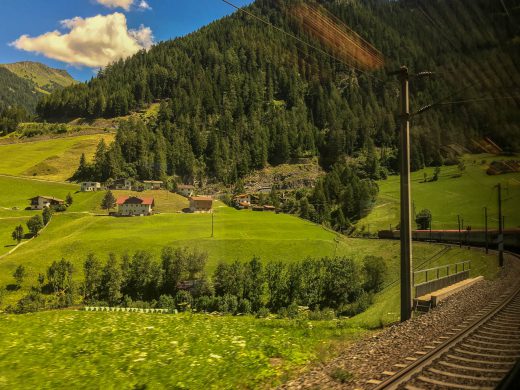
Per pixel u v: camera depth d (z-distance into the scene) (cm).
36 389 807
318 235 11406
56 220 14712
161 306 7469
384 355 991
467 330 1125
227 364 1002
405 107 1759
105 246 10631
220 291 7788
